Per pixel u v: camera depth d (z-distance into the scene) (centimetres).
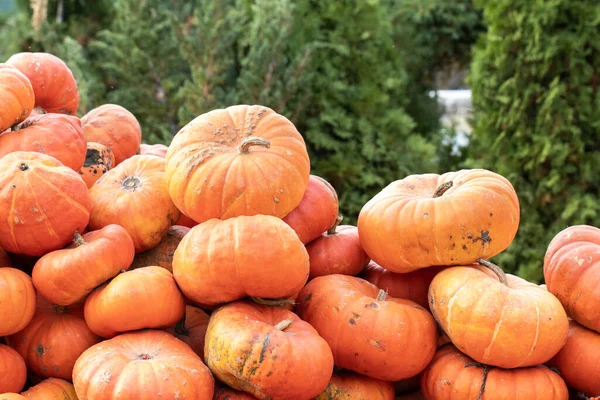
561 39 356
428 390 191
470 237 189
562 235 199
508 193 194
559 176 364
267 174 188
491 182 195
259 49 394
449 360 190
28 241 184
